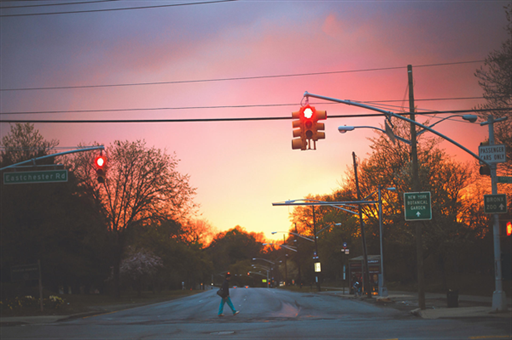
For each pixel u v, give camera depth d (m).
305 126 15.26
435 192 39.62
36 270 25.25
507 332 12.27
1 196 33.50
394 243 48.75
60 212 37.88
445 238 39.06
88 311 27.88
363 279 42.56
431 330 13.24
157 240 65.69
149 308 31.58
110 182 46.03
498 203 18.72
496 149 19.00
